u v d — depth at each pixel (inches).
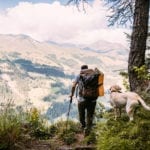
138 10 391.5
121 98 272.7
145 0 389.1
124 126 261.4
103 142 256.1
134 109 264.1
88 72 329.4
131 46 395.2
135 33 392.8
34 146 293.1
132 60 392.2
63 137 325.4
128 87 388.5
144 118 262.2
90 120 329.4
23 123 325.7
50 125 356.5
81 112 335.6
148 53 395.5
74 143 320.2
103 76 324.2
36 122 341.4
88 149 292.5
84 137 322.7
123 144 239.3
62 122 364.2
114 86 285.9
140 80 376.5
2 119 279.3
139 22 390.6
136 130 245.3
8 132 275.0
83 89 327.3
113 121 280.7
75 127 354.9
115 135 257.9
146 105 261.9
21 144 283.3
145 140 239.6
